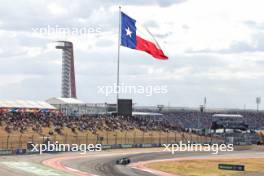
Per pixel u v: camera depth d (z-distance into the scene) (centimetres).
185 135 10962
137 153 8000
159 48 6250
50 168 5159
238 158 7762
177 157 7612
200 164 6569
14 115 8806
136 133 10019
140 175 5022
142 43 6312
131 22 6288
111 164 6009
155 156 7606
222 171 5766
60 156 6681
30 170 4897
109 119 10344
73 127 9012
